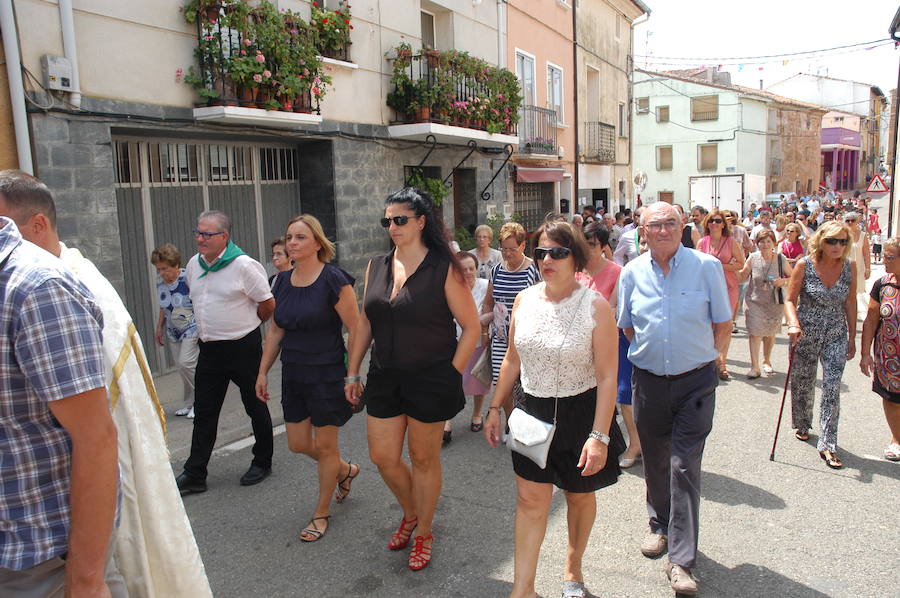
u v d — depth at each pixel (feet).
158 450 8.11
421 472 12.57
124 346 7.88
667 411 12.41
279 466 17.98
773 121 144.87
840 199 127.13
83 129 22.26
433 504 12.76
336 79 33.22
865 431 19.97
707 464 17.58
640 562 12.84
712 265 12.26
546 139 55.67
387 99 37.01
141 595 7.88
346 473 15.52
